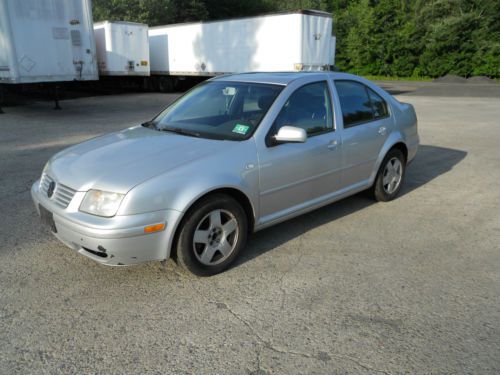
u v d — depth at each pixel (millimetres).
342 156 4434
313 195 4230
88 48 13516
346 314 3010
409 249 4031
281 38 15922
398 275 3551
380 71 35312
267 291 3295
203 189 3201
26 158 7277
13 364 2504
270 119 3799
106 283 3385
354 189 4754
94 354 2596
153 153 3463
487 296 3248
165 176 3135
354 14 38406
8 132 9852
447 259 3842
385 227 4555
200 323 2904
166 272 3559
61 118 12273
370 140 4777
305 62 15789
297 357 2582
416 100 17906
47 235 4227
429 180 6344
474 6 31391
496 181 6285
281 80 4230
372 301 3170
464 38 31281
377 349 2654
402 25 34031
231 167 3430
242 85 4309
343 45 37031
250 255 3875
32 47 12180
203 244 3406
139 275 3510
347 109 4598
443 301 3178
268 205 3797
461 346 2686
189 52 20109
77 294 3229
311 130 4152
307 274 3555
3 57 11961
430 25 32188
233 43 17875
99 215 3016
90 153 3607
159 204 3059
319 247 4055
